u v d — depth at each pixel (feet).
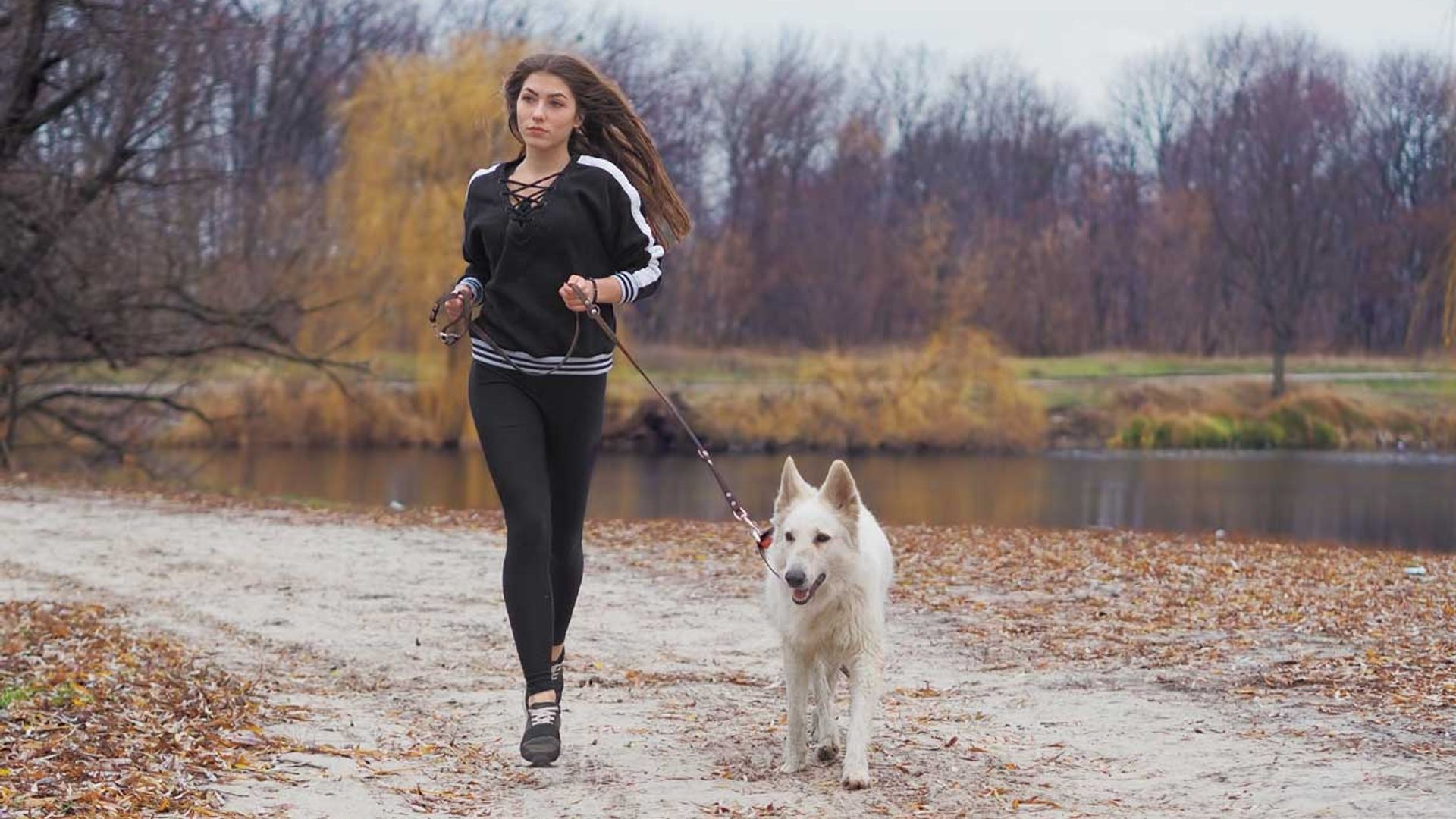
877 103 230.68
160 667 25.20
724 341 177.17
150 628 30.60
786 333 179.93
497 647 29.09
